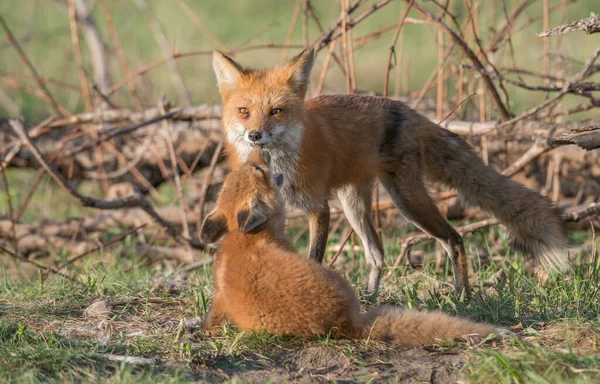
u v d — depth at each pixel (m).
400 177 10.44
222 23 29.86
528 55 20.59
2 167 13.20
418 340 7.37
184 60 26.33
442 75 13.72
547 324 7.94
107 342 7.59
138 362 7.05
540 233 10.25
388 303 9.41
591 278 9.32
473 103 14.42
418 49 26.45
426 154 10.60
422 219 10.35
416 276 10.73
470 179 10.56
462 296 9.12
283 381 6.81
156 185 16.47
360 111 10.55
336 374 7.01
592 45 23.83
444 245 10.24
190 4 31.19
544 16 13.53
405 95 16.11
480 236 13.66
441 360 7.15
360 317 7.48
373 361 7.16
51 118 14.80
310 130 10.12
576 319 7.62
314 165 10.05
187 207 14.69
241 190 8.09
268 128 9.92
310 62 10.36
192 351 7.37
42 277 10.54
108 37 22.83
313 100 11.00
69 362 6.95
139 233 14.34
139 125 13.25
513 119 11.55
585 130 8.59
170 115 13.39
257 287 7.32
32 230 14.23
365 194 10.80
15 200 17.31
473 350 7.11
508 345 7.25
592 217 13.07
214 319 7.80
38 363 6.92
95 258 13.51
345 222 14.79
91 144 13.61
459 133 12.34
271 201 8.05
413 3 11.87
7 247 14.19
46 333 7.77
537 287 9.07
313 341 7.44
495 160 14.48
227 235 7.96
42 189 17.84
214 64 10.84
